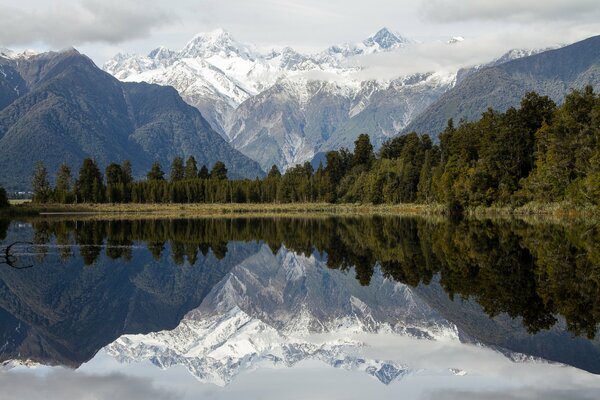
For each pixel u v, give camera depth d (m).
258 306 61.44
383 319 48.09
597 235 89.00
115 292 67.44
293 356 38.56
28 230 139.88
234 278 77.25
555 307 46.16
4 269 79.75
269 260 90.44
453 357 35.62
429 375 32.28
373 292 60.69
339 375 33.12
